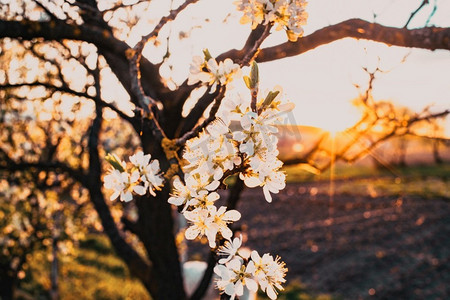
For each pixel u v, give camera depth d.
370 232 21.41
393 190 33.44
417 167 43.69
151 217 4.90
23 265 8.74
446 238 20.08
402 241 19.92
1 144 7.63
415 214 25.02
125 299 12.73
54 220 8.70
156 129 1.48
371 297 14.09
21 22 3.44
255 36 3.04
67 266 14.25
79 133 8.42
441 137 3.04
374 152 3.71
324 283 15.21
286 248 19.14
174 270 5.06
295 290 14.51
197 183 1.17
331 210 27.11
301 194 32.31
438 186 34.69
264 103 1.17
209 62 1.28
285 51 2.84
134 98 4.37
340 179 40.16
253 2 1.44
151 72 4.17
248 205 28.61
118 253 5.38
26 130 8.17
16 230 8.24
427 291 14.42
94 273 14.32
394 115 3.14
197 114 4.21
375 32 2.37
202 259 16.05
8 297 8.78
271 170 1.19
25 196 8.12
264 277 1.18
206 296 6.97
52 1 3.69
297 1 1.43
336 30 2.58
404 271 16.23
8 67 6.73
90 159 5.62
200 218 1.17
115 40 3.61
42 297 11.77
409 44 2.24
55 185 8.17
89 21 4.18
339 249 18.84
